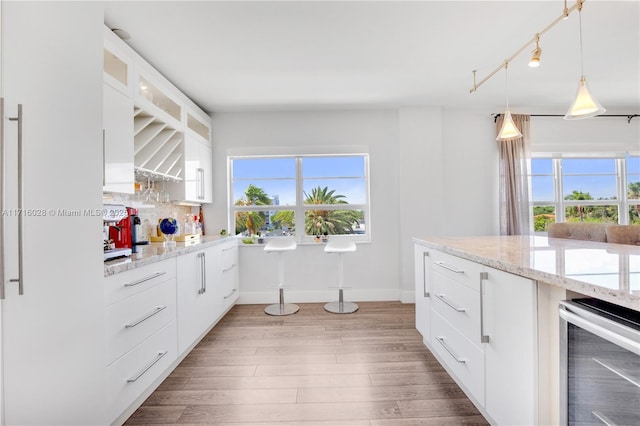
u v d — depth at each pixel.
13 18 0.96
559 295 1.02
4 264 0.94
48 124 1.08
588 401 0.92
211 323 2.72
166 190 2.94
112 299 1.43
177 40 2.20
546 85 3.16
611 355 0.84
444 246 1.80
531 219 4.07
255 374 2.02
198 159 3.30
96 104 1.32
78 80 1.22
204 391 1.83
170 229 2.54
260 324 2.98
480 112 3.89
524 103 3.69
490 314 1.34
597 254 1.34
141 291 1.66
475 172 3.90
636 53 2.52
